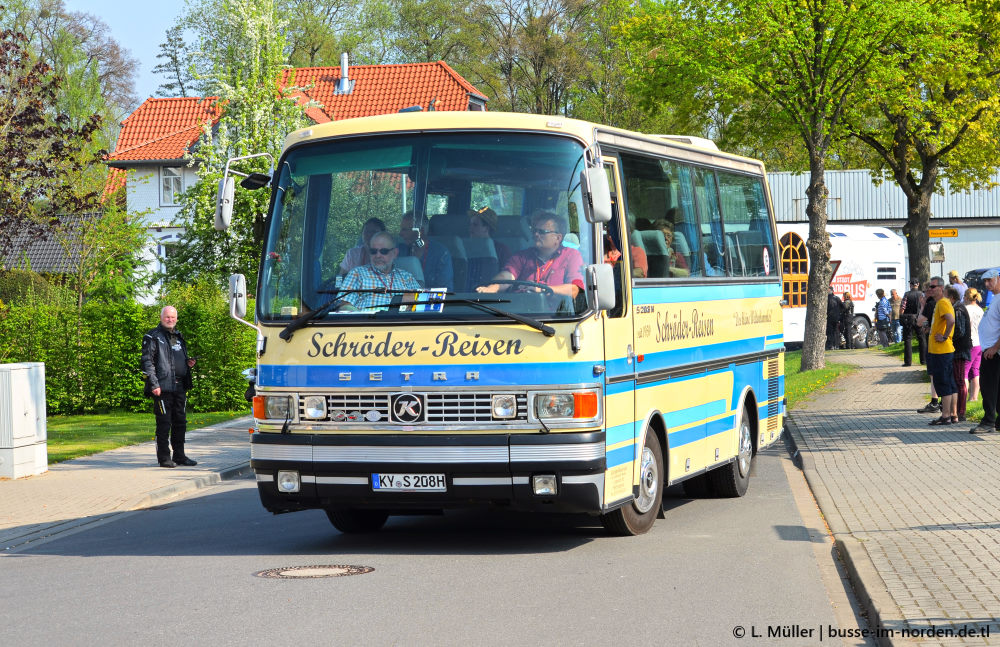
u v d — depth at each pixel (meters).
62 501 14.00
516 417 9.08
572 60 61.81
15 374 15.97
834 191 59.56
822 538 10.39
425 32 69.19
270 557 9.76
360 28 68.62
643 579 8.55
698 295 11.99
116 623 7.33
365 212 9.62
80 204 24.78
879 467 14.39
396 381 9.22
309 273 9.64
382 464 9.20
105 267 34.91
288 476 9.50
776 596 7.98
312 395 9.44
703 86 27.42
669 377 11.03
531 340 9.10
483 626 7.09
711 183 12.87
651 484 10.71
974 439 16.39
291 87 32.41
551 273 9.24
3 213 23.58
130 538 11.31
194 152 32.91
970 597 7.34
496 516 12.20
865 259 43.03
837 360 33.53
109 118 61.28
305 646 6.64
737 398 13.30
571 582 8.45
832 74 26.88
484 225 9.38
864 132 34.53
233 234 30.61
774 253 15.23
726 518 11.70
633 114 60.34
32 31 60.25
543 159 9.44
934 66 27.38
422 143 9.62
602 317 9.41
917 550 9.01
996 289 16.89
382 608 7.60
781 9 24.95
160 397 17.12
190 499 14.46
